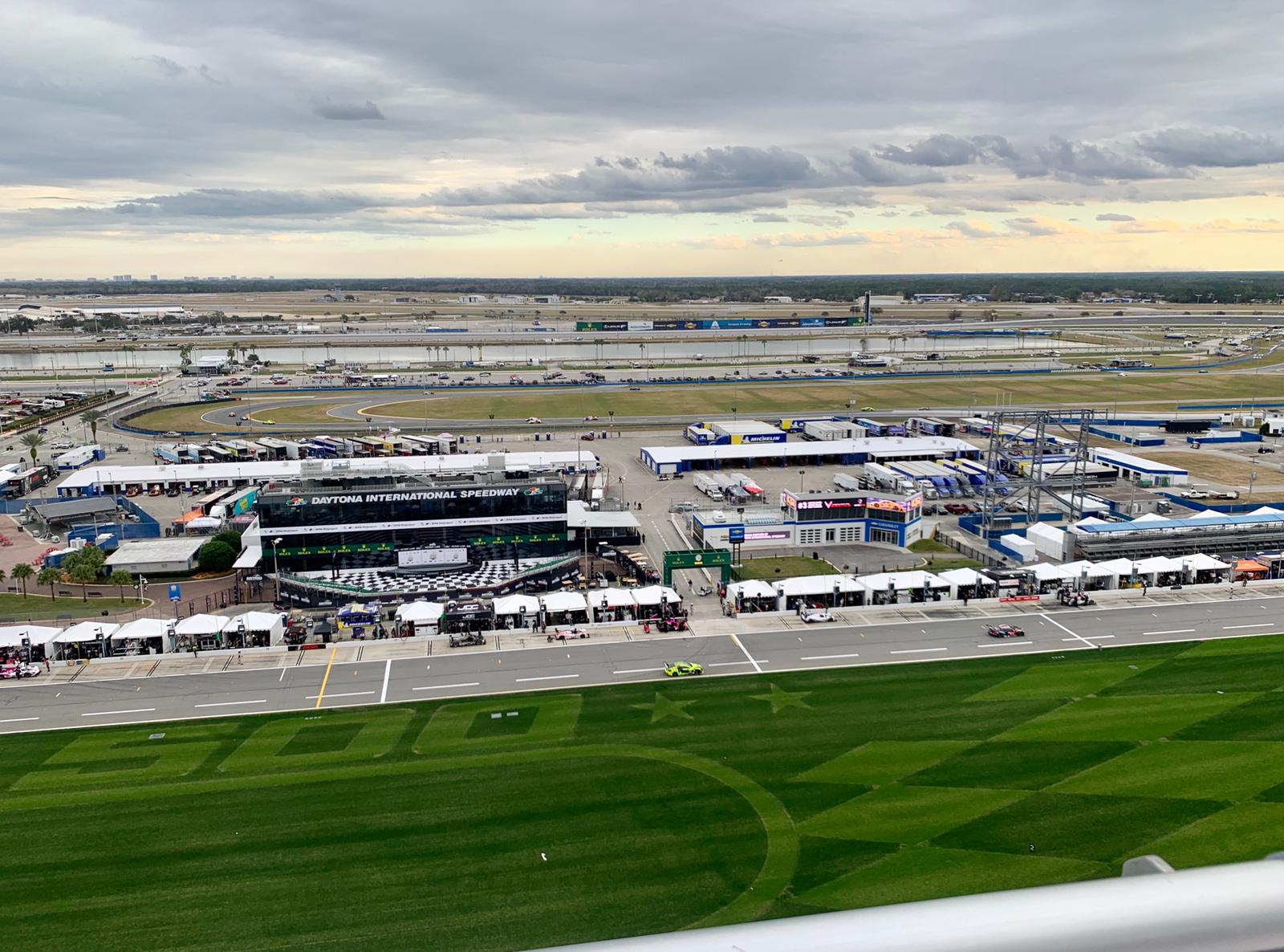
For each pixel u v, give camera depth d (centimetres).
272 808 6397
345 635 9781
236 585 11638
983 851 5784
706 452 18150
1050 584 10850
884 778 6706
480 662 8962
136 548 12681
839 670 8662
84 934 5138
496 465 12206
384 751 7206
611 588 10906
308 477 11656
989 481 14025
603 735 7431
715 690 8275
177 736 7506
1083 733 7331
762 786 6625
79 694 8338
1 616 10519
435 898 5406
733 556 12644
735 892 5431
